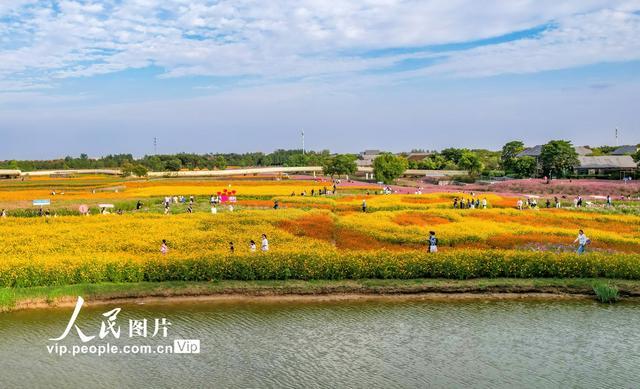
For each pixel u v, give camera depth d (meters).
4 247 37.38
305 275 31.33
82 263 30.88
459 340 23.91
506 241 39.66
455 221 49.66
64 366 21.53
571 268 31.52
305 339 24.11
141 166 131.12
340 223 46.03
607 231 45.00
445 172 155.75
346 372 20.88
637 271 30.83
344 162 129.75
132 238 40.25
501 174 140.88
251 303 28.86
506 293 30.27
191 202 72.38
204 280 31.17
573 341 23.73
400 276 31.53
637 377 20.34
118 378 20.52
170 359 22.12
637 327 25.33
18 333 24.97
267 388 19.69
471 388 19.56
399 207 61.16
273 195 80.06
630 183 95.19
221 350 22.97
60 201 68.00
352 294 30.16
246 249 36.97
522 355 22.33
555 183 97.44
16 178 147.38
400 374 20.69
